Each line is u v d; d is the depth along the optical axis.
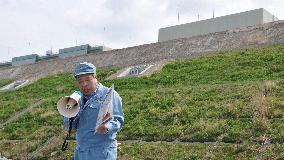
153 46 33.84
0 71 43.56
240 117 16.70
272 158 12.79
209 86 21.95
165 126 17.91
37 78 37.19
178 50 31.62
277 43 26.91
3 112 26.42
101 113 6.91
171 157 14.65
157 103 20.89
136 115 20.03
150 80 26.95
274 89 18.77
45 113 23.58
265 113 16.27
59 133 20.16
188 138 16.03
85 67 7.02
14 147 19.80
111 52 36.22
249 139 14.60
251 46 27.91
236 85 20.83
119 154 15.81
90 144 7.07
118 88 27.20
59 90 30.67
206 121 17.06
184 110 18.86
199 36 31.89
